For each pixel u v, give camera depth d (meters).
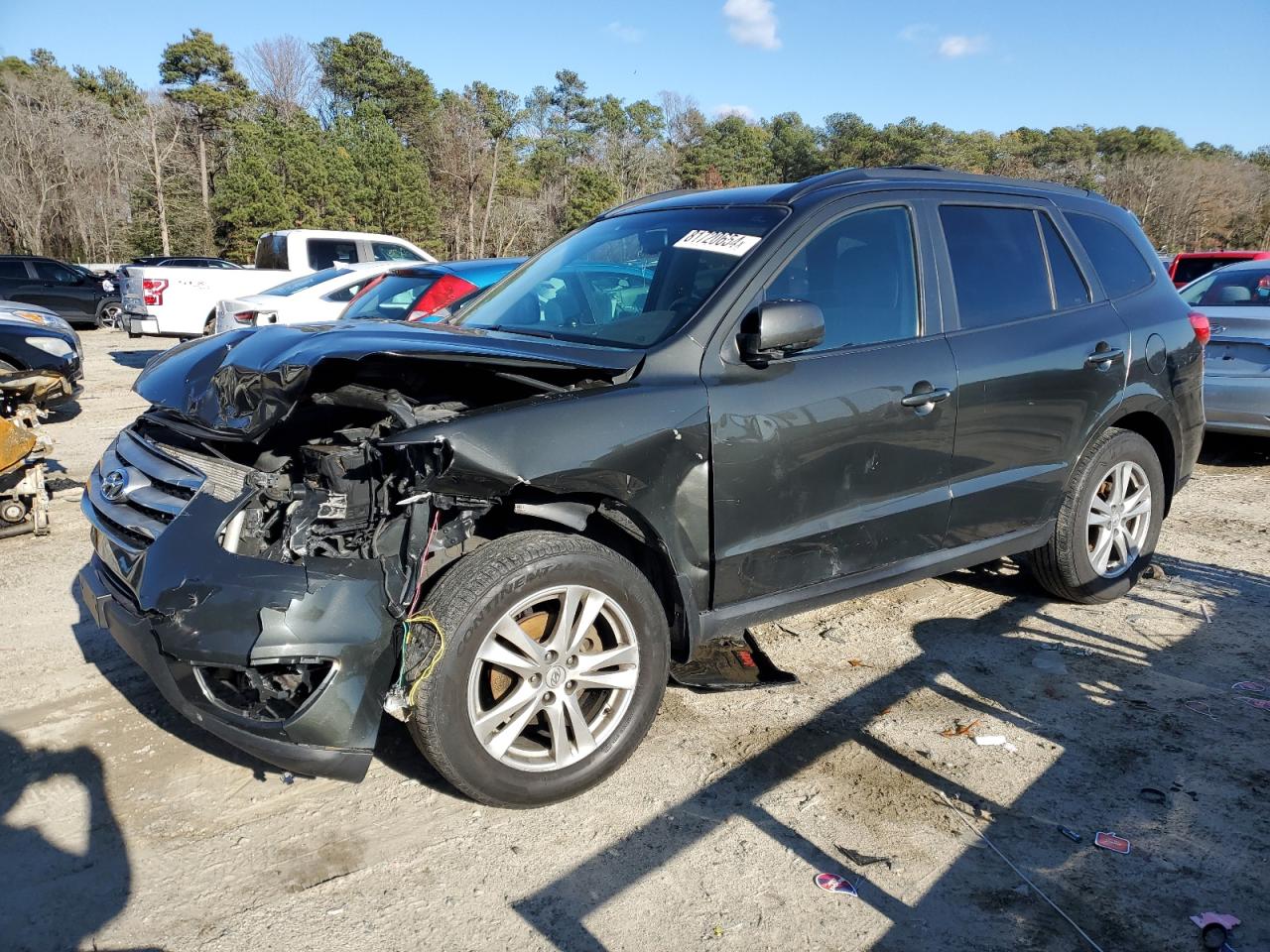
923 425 3.54
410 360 2.91
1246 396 7.00
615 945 2.35
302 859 2.70
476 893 2.55
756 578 3.26
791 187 3.70
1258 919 2.42
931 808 2.93
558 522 2.96
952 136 90.06
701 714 3.55
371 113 71.12
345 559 2.67
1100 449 4.27
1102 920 2.43
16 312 9.45
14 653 4.10
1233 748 3.28
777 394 3.18
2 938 2.37
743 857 2.70
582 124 95.56
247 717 2.62
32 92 58.88
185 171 62.06
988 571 5.11
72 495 6.84
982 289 3.89
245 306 10.26
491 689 3.00
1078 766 3.17
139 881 2.61
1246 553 5.39
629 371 3.05
